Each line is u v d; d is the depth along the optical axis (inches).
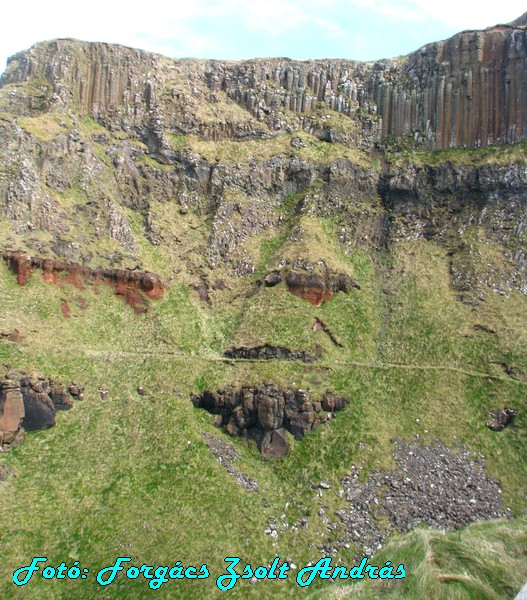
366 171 4389.8
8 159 3599.9
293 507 2568.9
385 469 2696.9
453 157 4325.8
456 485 2632.9
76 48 4505.4
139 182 4224.9
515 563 1518.2
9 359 2854.3
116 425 2856.8
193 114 4542.3
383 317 3668.8
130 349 3312.0
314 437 2876.5
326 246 3944.4
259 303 3595.0
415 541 1744.6
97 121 4404.5
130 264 3718.0
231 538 2391.7
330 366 3233.3
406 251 4023.1
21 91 4266.7
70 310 3346.5
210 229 4101.9
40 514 2386.8
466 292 3641.7
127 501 2501.2
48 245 3464.6
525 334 3321.9
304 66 4881.9
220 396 3031.5
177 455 2746.1
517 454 2775.6
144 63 4638.3
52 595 2137.1
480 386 3105.3
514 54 4333.2
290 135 4581.7
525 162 4028.1
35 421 2746.1
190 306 3710.6
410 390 3120.1
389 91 4712.1
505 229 3880.4
